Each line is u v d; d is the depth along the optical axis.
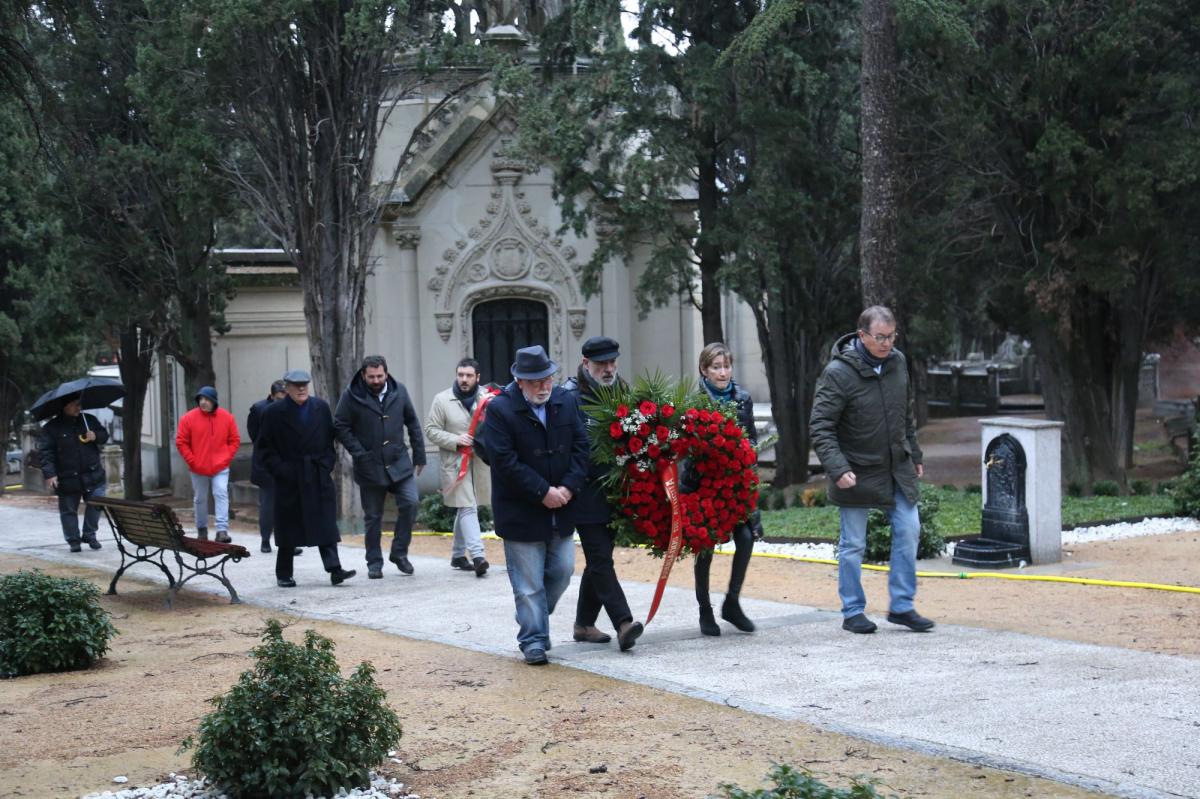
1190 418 27.53
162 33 18.23
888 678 7.05
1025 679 6.93
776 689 6.88
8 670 8.22
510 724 6.38
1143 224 18.36
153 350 27.06
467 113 22.98
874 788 4.91
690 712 6.46
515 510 7.76
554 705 6.73
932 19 16.09
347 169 19.12
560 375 23.38
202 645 9.13
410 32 18.50
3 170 27.41
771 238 20.77
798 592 10.50
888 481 8.35
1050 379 20.91
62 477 15.65
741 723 6.21
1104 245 18.73
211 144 18.53
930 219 21.36
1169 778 5.18
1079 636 8.23
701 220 22.16
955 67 18.92
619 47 20.98
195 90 18.42
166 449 30.27
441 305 23.09
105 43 21.08
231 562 14.01
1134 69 18.94
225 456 15.73
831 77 21.83
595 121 21.92
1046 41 18.86
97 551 15.78
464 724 6.42
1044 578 10.62
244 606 10.95
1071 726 5.96
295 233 19.28
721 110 20.53
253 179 20.81
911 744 5.73
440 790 5.42
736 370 44.62
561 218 23.05
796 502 19.22
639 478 7.91
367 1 17.41
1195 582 10.30
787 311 23.17
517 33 23.98
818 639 8.26
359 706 5.65
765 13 15.73
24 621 8.29
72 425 15.79
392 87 20.36
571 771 5.57
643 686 7.05
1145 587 10.05
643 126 20.86
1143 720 6.03
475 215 23.17
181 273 23.62
